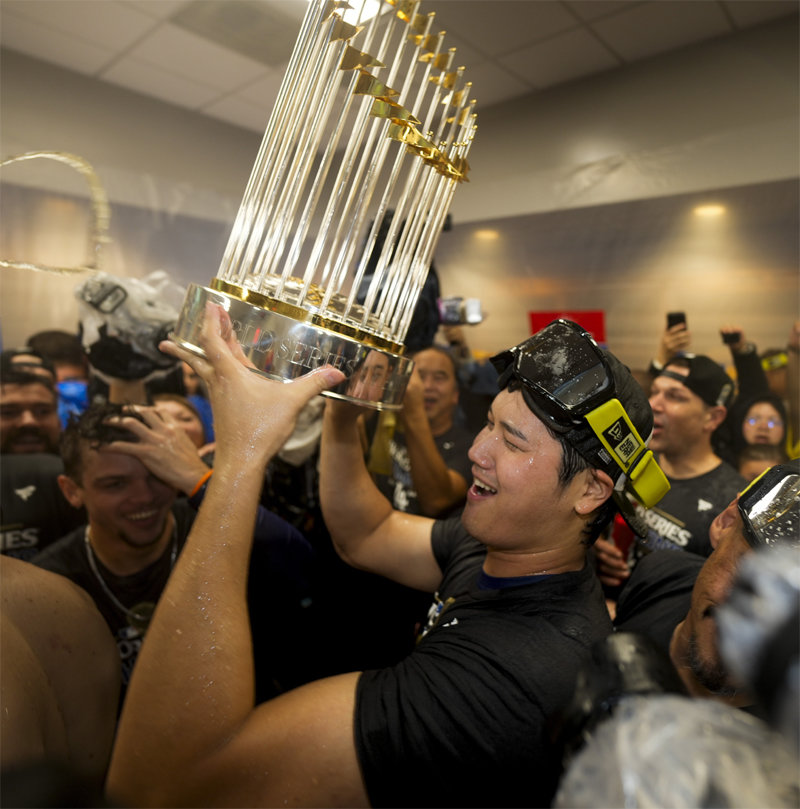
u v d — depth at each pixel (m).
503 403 0.68
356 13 0.57
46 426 1.66
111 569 1.38
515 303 2.49
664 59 2.14
